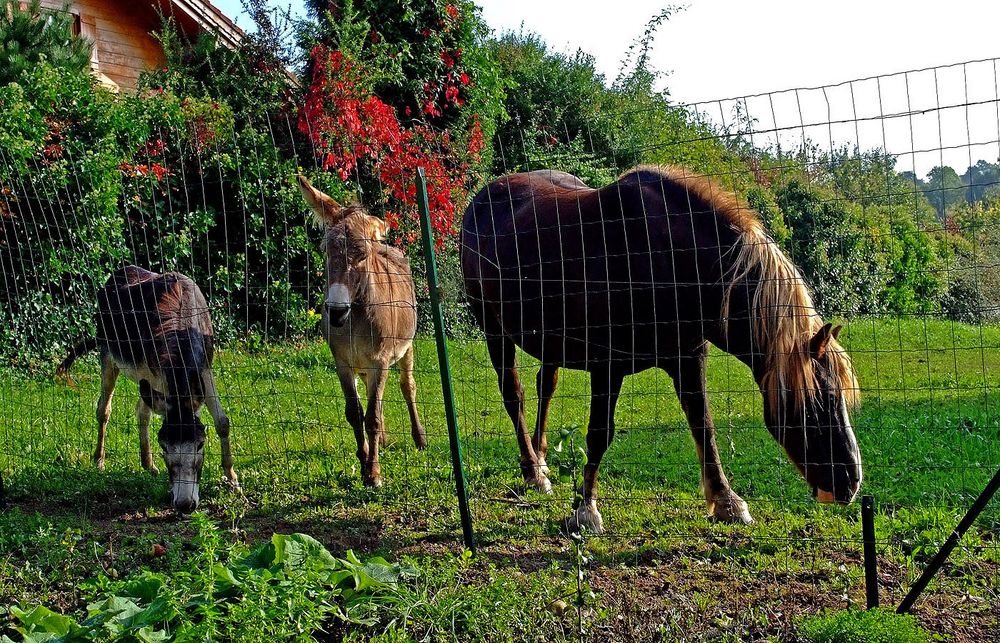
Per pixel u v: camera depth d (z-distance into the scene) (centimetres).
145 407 623
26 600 413
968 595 388
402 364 664
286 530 511
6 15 1110
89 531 509
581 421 733
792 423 438
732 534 477
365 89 1184
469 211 633
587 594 361
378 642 346
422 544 480
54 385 792
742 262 443
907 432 659
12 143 834
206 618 335
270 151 1097
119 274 680
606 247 478
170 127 1041
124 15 1566
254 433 720
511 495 565
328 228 590
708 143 707
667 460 625
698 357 487
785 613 378
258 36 1366
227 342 960
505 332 577
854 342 1031
